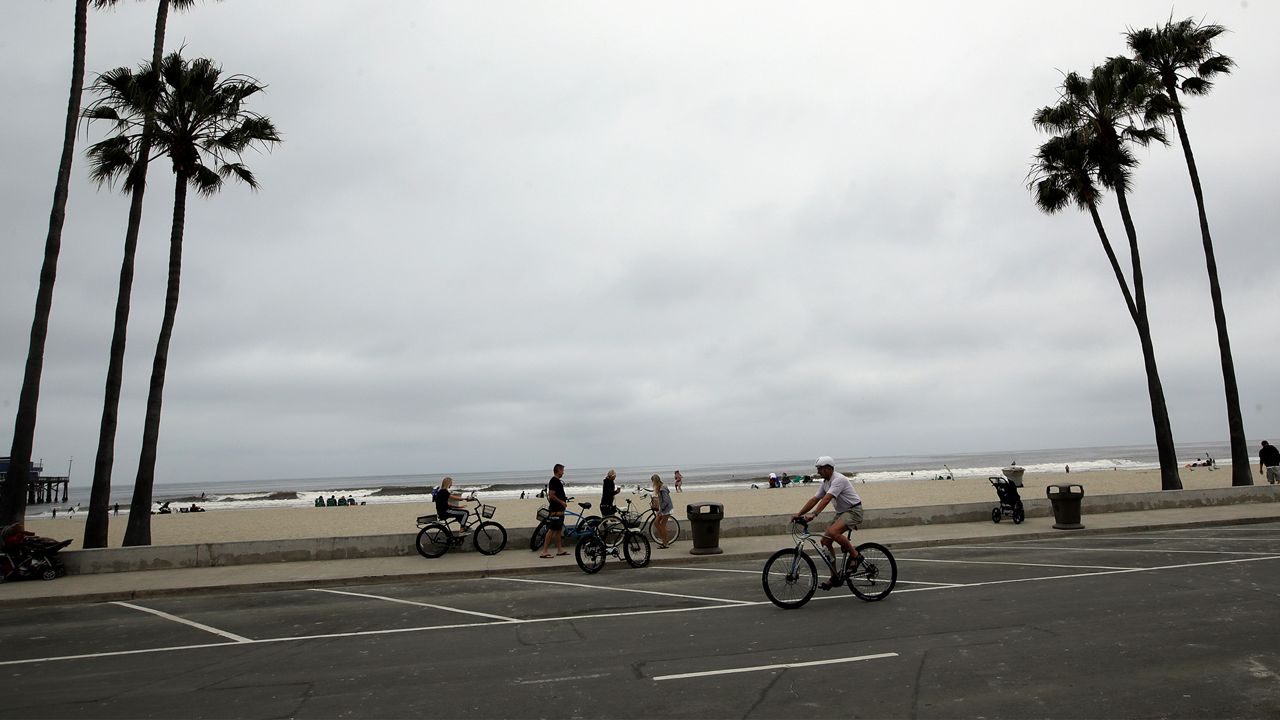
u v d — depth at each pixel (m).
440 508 16.52
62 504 106.50
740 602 10.60
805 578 10.09
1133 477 53.72
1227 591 10.41
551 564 14.95
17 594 12.97
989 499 41.06
